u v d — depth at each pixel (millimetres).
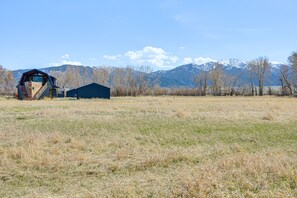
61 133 13617
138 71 92000
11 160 9070
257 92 90500
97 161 9180
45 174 8000
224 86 93625
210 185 6504
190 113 21156
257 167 7625
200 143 12164
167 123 16719
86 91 61531
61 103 36719
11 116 19766
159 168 8633
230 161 8289
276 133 13984
